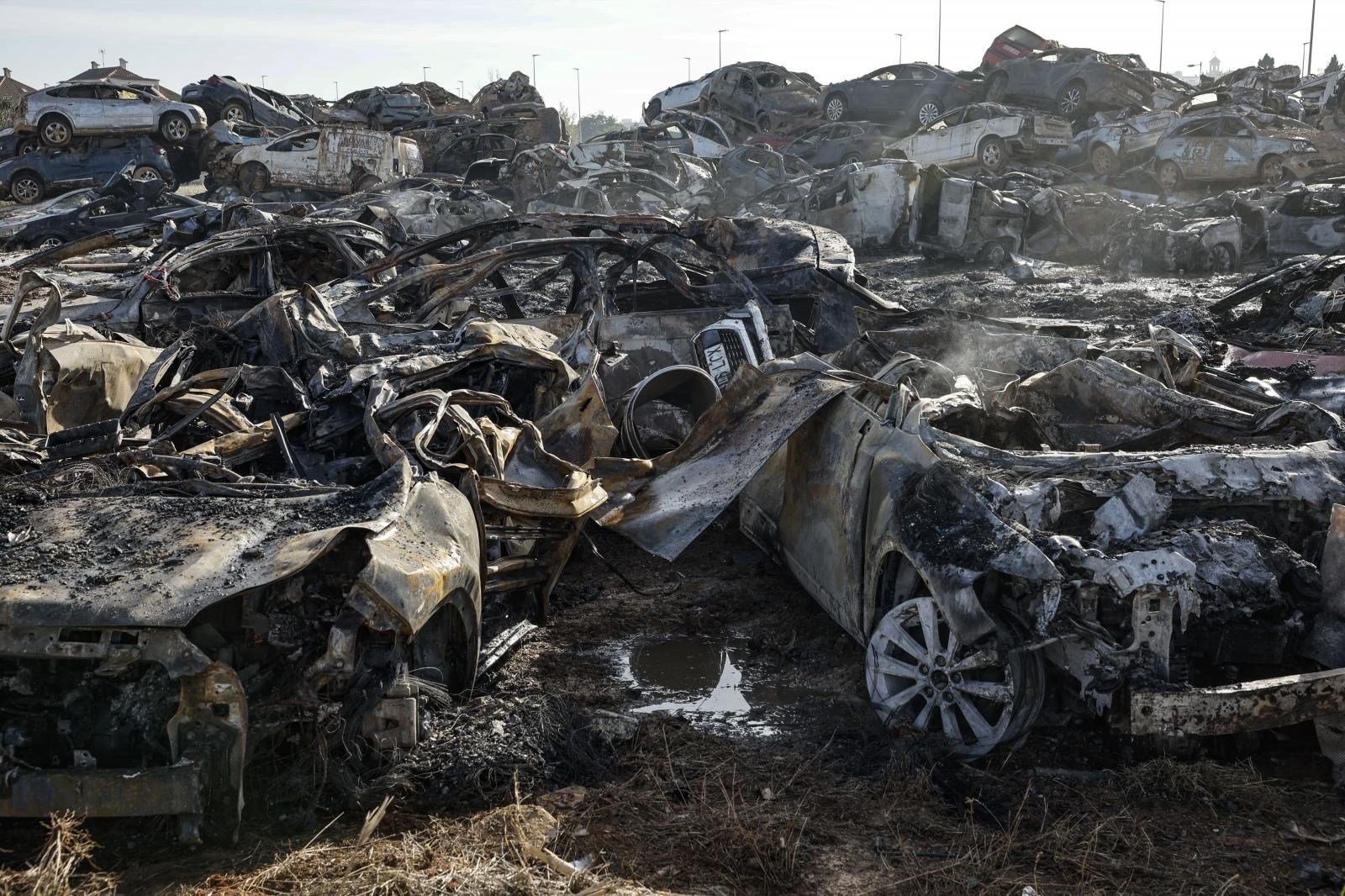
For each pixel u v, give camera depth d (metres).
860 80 32.50
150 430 5.34
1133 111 27.78
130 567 3.51
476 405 5.74
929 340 7.70
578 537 6.21
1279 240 17.94
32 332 6.48
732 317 8.38
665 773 4.08
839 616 5.05
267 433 5.04
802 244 9.31
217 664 3.31
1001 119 25.69
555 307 13.88
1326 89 33.34
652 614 5.81
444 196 21.08
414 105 35.56
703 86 37.16
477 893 3.22
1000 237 19.28
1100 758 4.16
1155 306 14.34
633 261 9.43
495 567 4.86
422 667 4.15
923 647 4.30
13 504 4.07
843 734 4.43
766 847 3.56
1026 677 3.97
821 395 5.36
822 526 5.25
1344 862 3.49
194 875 3.35
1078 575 3.91
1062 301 15.02
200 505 4.02
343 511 3.97
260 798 3.69
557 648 5.35
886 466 4.66
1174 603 3.87
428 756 4.00
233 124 28.48
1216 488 4.45
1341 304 11.21
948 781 3.96
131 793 3.28
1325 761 4.16
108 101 27.66
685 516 5.00
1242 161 23.61
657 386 7.12
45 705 3.42
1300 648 4.20
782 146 31.95
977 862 3.49
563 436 6.09
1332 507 4.39
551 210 23.61
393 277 9.41
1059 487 4.34
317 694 3.64
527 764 4.02
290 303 6.70
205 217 12.11
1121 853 3.55
